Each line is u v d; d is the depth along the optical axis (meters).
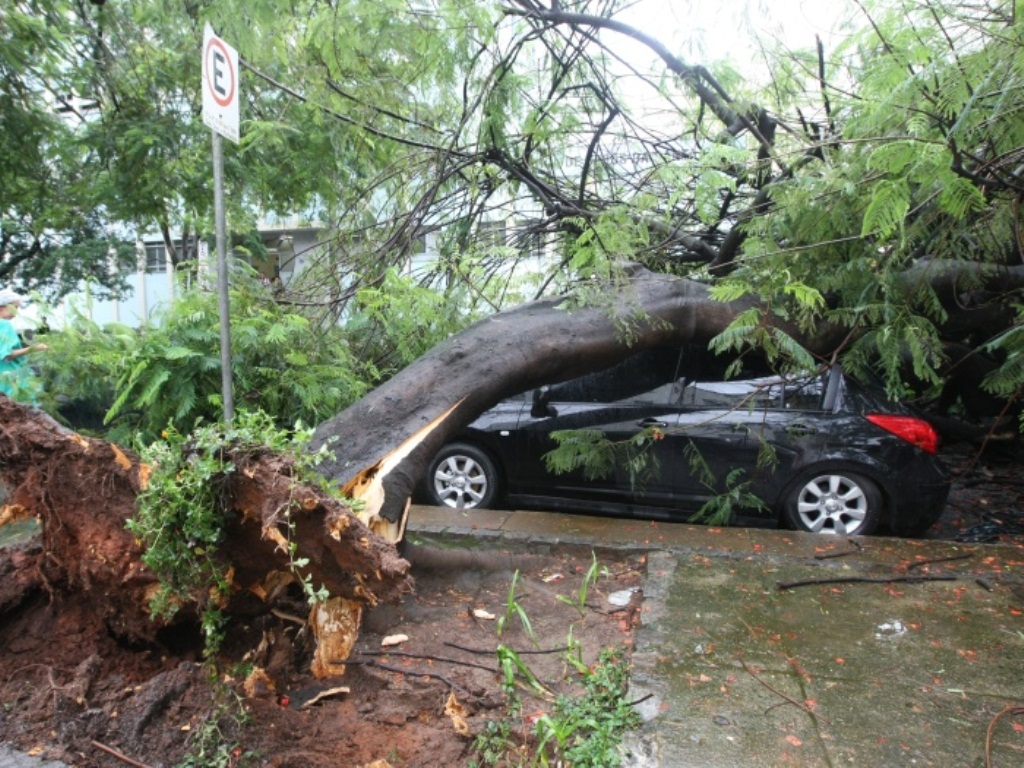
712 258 6.46
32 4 8.12
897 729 2.75
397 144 6.75
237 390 4.56
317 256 6.68
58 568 3.04
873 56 4.12
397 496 3.71
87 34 8.87
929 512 5.51
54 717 2.64
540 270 6.71
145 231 11.91
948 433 7.96
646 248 5.80
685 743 2.63
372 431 3.96
